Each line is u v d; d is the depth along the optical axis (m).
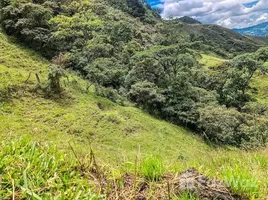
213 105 56.25
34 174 2.34
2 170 2.31
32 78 44.34
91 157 2.89
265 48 86.19
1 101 36.88
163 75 59.12
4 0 60.28
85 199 2.23
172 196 2.66
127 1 139.12
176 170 3.27
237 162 5.48
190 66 69.50
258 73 93.81
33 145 2.68
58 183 2.38
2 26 57.28
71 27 62.78
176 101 54.28
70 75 51.91
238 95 73.38
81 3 73.25
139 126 43.06
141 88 53.38
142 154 3.75
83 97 46.41
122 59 68.44
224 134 40.25
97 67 55.91
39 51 55.94
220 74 78.50
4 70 43.62
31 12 56.69
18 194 2.12
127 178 2.93
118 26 78.19
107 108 46.59
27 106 38.34
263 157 5.41
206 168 3.92
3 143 2.73
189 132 48.34
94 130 38.06
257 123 47.56
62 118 38.34
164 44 97.06
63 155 2.82
